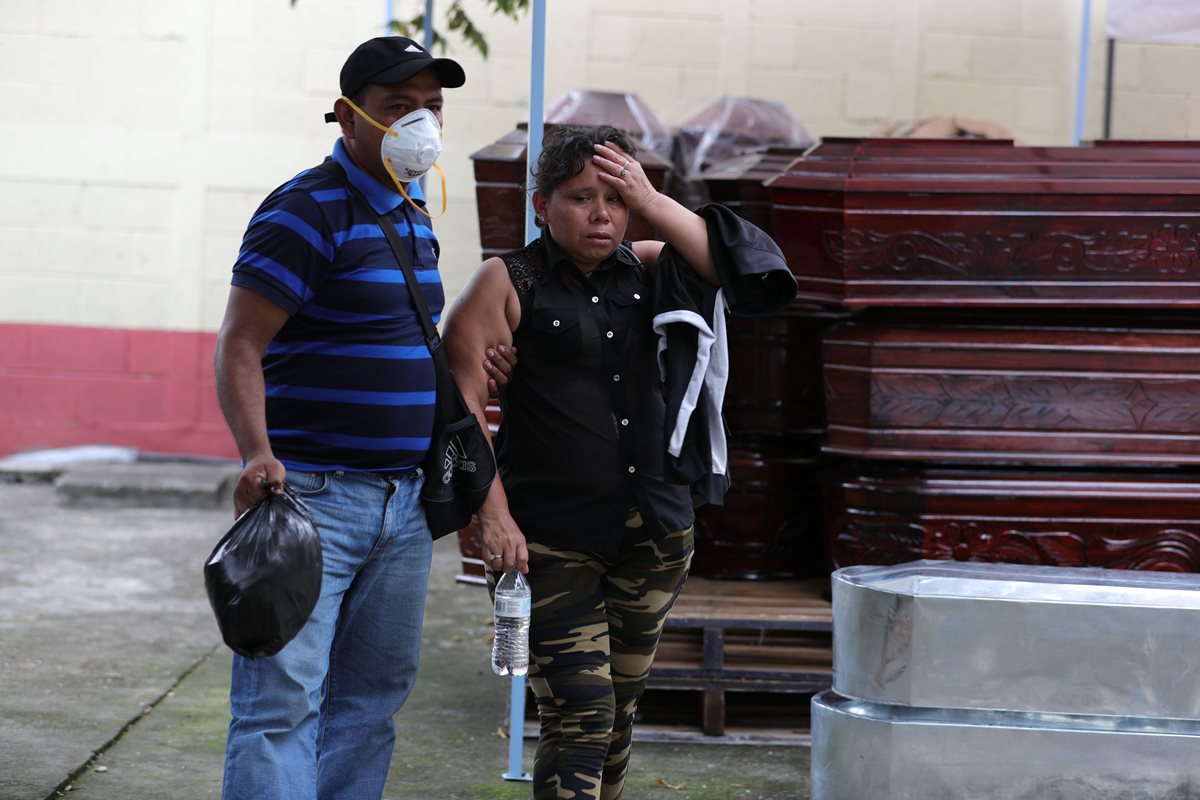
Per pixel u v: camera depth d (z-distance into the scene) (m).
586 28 19.70
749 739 9.45
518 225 10.23
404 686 6.54
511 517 6.31
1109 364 9.37
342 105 5.99
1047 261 9.23
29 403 20.27
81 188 20.06
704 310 6.35
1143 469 9.54
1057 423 9.39
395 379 5.99
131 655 11.27
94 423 20.28
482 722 9.98
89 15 19.81
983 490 9.39
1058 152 9.32
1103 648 6.17
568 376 6.32
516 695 8.70
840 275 9.34
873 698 6.29
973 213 9.17
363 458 6.00
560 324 6.27
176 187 20.06
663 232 6.23
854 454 9.47
